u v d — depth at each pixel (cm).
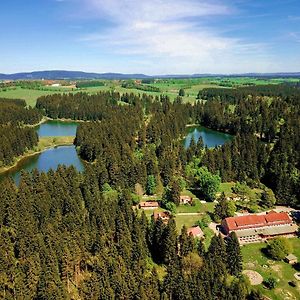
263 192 18038
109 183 18625
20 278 10031
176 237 12100
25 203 13925
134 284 10262
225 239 13775
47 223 12825
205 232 14375
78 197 15562
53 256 10612
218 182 17375
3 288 9919
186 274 11119
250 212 16375
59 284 9962
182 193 18175
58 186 16225
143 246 12200
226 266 11769
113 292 10156
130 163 19550
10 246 11294
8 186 15450
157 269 12025
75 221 12812
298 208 17025
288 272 12200
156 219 13825
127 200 15738
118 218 12750
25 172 17612
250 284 11369
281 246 12850
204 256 11850
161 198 17600
